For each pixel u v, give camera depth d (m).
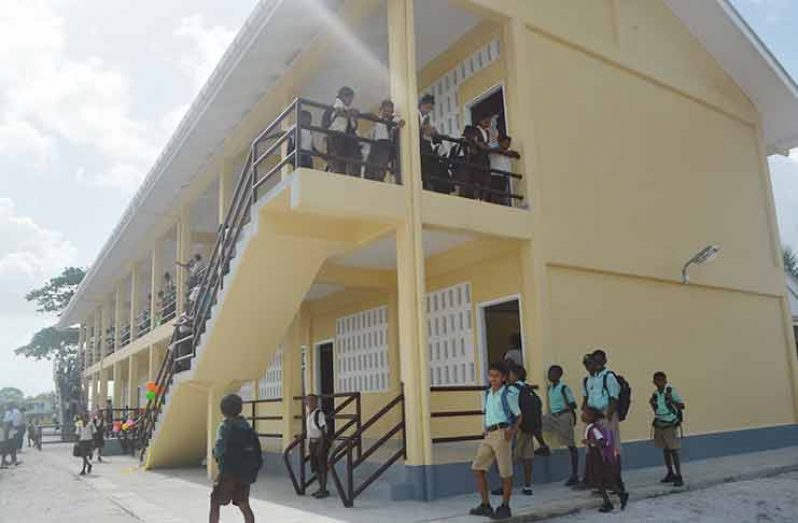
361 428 7.92
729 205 13.58
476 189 9.20
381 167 8.43
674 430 8.81
